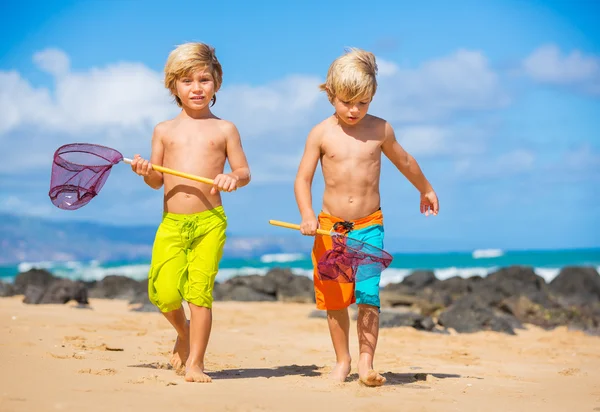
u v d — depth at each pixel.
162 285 6.52
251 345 9.53
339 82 6.56
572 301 19.91
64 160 6.77
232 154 6.82
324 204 6.93
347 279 6.56
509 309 16.78
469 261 72.69
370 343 6.58
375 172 6.87
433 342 11.38
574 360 9.64
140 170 6.59
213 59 6.86
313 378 6.80
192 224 6.50
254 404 5.19
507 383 7.19
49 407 4.78
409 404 5.54
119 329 10.38
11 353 7.14
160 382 5.96
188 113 6.86
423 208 7.46
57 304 15.52
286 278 23.58
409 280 25.14
